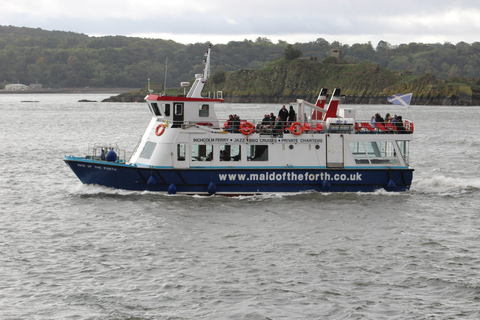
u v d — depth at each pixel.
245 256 45.44
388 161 62.69
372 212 57.41
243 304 37.38
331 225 53.38
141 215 55.72
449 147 123.00
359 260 44.78
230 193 61.09
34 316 35.47
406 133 63.16
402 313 36.28
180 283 40.31
